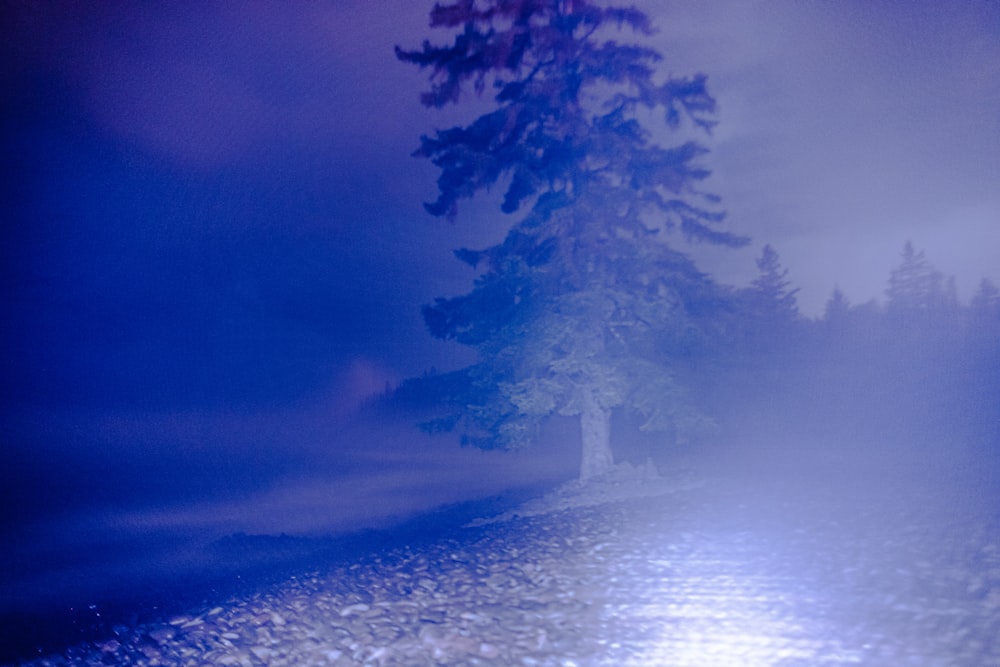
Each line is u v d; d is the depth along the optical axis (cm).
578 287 1822
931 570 889
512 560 1116
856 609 797
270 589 1132
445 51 1800
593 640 786
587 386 1812
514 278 1777
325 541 1758
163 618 1049
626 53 1797
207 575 1480
